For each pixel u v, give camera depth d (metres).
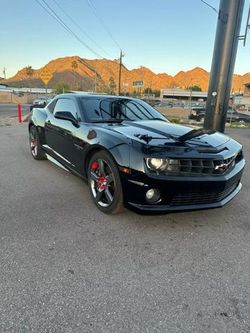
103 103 4.20
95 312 1.87
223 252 2.66
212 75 8.18
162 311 1.90
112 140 3.08
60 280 2.16
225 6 7.57
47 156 5.06
